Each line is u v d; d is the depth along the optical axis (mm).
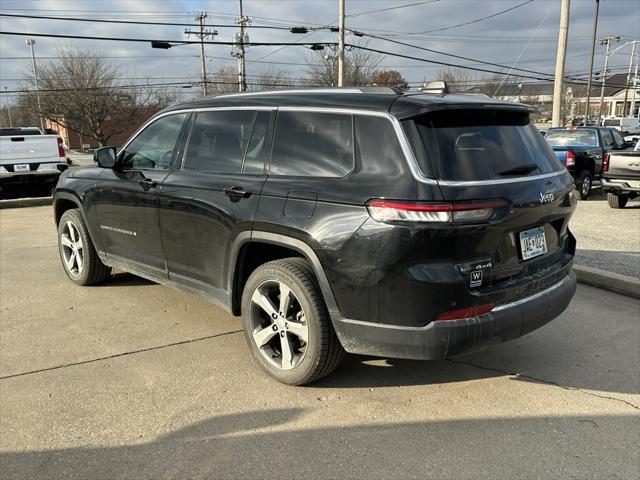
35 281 5910
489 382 3711
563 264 3740
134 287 5688
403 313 3004
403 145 3045
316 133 3463
